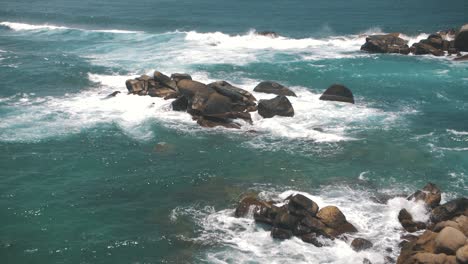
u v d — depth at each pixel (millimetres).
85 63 45062
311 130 30109
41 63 44969
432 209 20438
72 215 20984
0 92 36719
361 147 27812
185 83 33188
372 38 52062
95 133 29656
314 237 18734
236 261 17891
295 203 19641
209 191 23109
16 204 21688
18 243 19047
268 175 24609
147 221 20641
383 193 22625
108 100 35219
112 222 20547
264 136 29344
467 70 43438
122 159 26359
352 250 18125
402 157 26531
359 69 44156
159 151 27422
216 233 19656
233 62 45969
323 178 24234
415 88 38594
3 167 25125
